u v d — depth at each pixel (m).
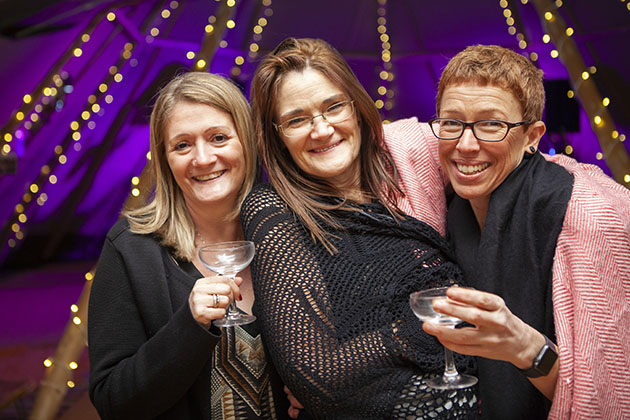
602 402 1.30
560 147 6.30
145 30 7.85
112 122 8.46
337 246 1.54
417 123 1.94
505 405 1.46
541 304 1.46
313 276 1.48
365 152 1.74
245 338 1.66
